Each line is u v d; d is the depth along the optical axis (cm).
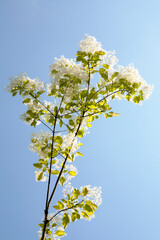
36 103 388
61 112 374
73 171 387
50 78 401
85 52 380
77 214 346
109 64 406
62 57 416
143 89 393
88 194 361
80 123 383
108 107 401
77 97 379
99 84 405
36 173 393
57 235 362
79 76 371
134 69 401
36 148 389
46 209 316
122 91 395
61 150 376
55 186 334
